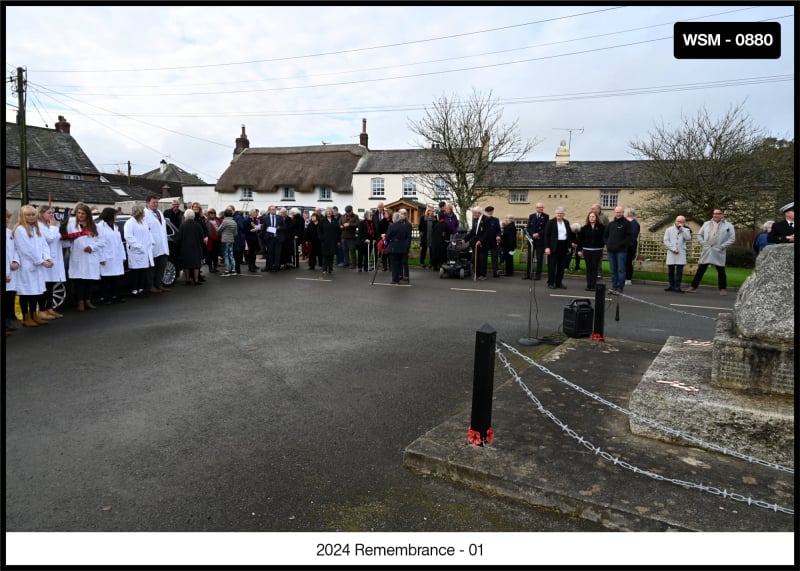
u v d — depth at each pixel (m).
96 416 4.46
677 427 3.65
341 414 4.52
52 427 4.23
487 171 32.91
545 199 34.69
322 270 15.63
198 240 12.17
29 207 7.56
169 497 3.22
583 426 4.01
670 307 9.93
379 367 5.88
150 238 10.63
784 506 2.90
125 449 3.85
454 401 4.83
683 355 4.84
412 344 6.90
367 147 41.12
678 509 2.89
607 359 5.91
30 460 3.68
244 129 44.69
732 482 3.15
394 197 36.44
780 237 10.74
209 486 3.35
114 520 2.98
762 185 23.88
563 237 12.09
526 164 37.00
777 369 3.66
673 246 12.16
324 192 38.53
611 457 3.45
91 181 37.72
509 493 3.20
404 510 3.10
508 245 14.51
